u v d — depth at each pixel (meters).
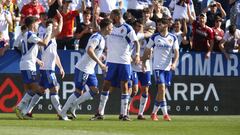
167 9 63.97
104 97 50.97
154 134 38.03
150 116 58.16
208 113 61.72
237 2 67.06
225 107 62.09
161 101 51.88
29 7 63.06
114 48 50.34
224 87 62.25
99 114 51.25
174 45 52.03
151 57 59.19
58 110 50.56
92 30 61.16
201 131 40.81
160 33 52.00
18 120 48.62
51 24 50.28
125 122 47.72
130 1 65.19
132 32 49.84
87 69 49.84
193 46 63.03
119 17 50.06
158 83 51.84
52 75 50.88
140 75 54.12
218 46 63.22
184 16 65.19
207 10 66.56
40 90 51.12
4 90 58.00
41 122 46.31
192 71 61.50
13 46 62.91
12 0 65.69
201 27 62.47
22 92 58.22
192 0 69.38
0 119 49.62
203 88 61.72
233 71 62.62
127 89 50.84
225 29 67.75
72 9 65.38
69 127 41.50
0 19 62.25
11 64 58.22
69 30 61.66
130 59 50.81
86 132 37.44
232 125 46.03
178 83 61.09
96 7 61.34
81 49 59.69
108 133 37.41
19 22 64.50
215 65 62.16
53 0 62.62
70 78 58.88
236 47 63.97
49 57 51.03
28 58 50.47
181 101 61.09
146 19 58.50
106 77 50.75
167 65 52.03
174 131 40.53
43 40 50.06
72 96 50.19
